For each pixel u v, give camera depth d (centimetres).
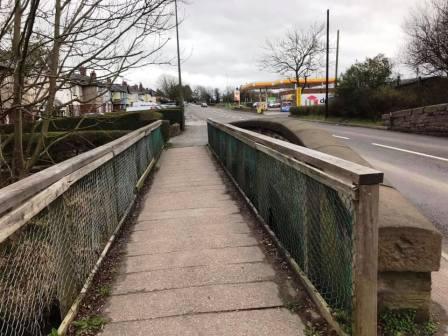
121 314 280
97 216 375
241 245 408
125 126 1866
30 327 226
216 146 1102
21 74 438
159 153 1226
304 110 3612
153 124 1034
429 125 1550
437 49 1952
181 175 885
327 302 263
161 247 418
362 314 212
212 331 253
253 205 522
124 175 541
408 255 235
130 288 321
